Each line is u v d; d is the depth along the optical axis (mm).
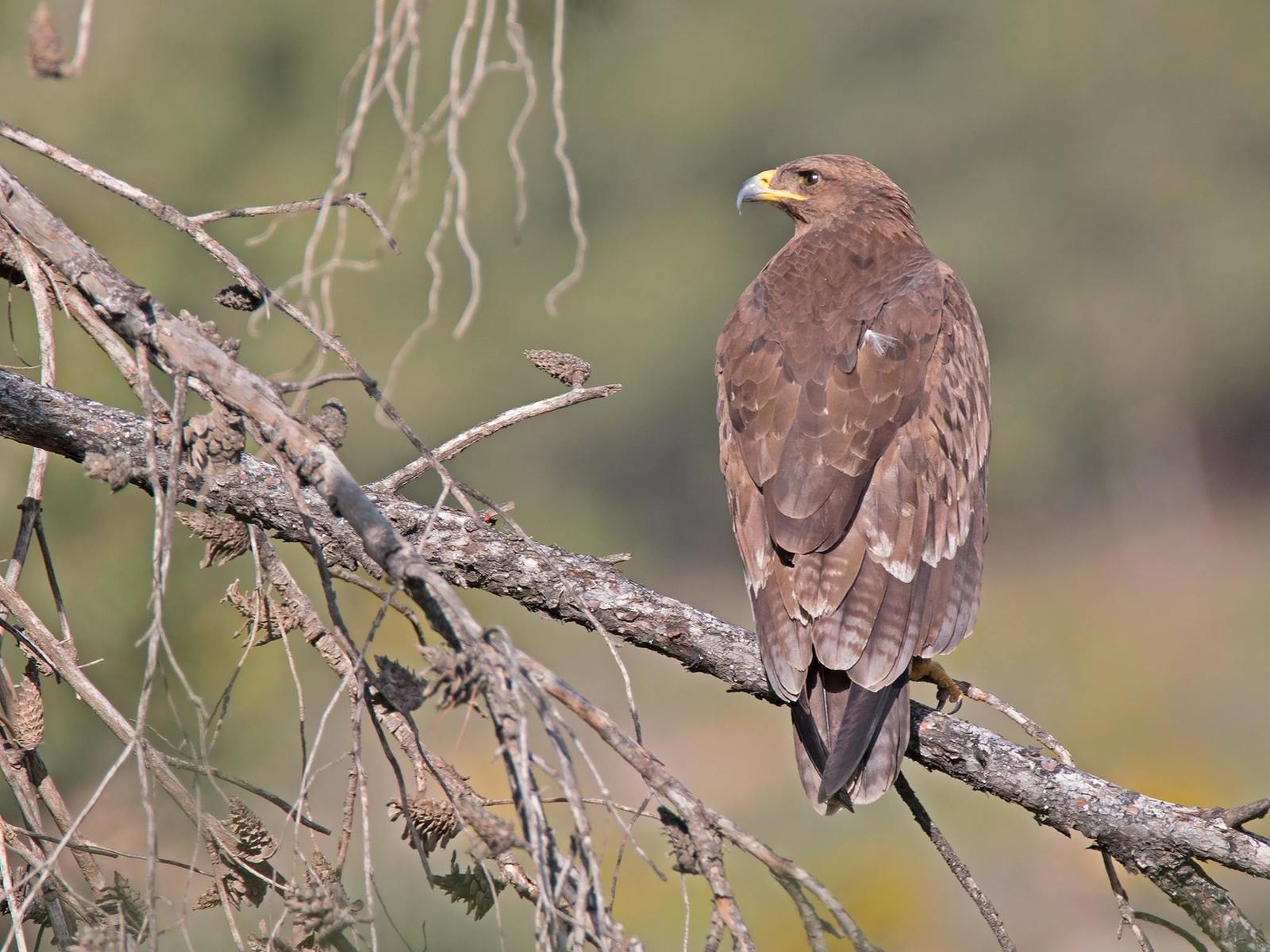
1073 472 55500
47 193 9547
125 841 7895
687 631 6555
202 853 7555
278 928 4336
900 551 6984
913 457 7297
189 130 13430
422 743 4395
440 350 31625
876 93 47781
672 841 4219
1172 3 47188
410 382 30812
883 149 48344
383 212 18016
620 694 16812
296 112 16812
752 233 49156
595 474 46031
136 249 9695
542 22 5961
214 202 14008
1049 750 6164
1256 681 29000
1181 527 54188
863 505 7062
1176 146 48781
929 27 48094
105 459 4441
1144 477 54750
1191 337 53156
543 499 16656
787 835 21391
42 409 5664
